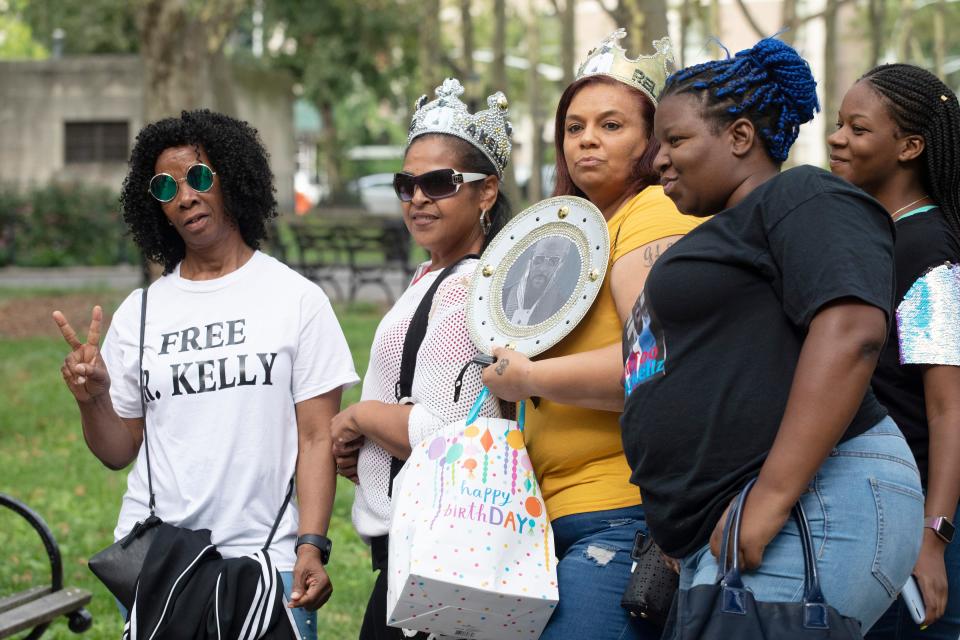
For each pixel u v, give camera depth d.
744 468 4.80
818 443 4.58
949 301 5.87
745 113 5.10
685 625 4.61
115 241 44.53
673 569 5.46
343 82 66.31
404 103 71.75
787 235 4.73
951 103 6.14
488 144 6.82
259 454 6.63
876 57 39.28
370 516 6.66
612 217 6.18
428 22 36.12
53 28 62.38
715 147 5.13
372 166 107.12
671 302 4.96
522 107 85.50
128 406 6.88
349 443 6.72
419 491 5.84
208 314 6.78
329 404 6.86
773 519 4.63
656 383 5.01
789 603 4.66
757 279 4.85
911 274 5.96
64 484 14.48
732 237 4.89
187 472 6.59
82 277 40.06
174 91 28.14
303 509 6.70
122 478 14.78
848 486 4.79
